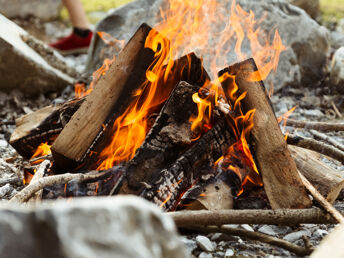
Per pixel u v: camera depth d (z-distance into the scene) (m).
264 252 1.90
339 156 2.34
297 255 1.86
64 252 1.01
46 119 2.59
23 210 1.05
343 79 4.06
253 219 1.91
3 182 2.51
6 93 4.05
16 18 6.91
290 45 4.35
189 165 2.12
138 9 4.30
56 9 7.22
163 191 2.03
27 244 1.02
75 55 5.59
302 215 1.95
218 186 2.16
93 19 7.03
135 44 2.26
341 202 2.34
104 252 1.03
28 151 2.69
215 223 1.89
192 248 1.90
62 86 4.26
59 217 1.03
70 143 2.21
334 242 1.40
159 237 1.10
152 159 2.09
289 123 3.06
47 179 2.00
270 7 4.32
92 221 1.05
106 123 2.24
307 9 6.09
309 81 4.46
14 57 3.92
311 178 2.24
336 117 3.75
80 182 2.04
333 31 6.08
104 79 2.27
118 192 1.99
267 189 2.10
